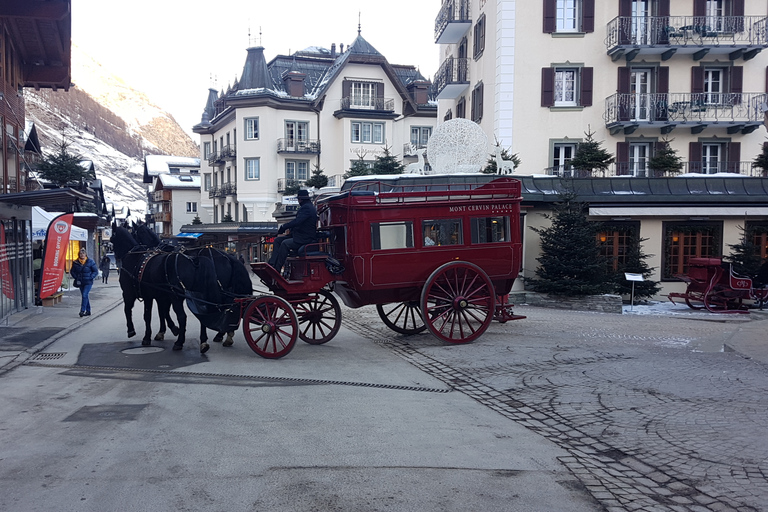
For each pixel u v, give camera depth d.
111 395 8.05
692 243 22.00
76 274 17.27
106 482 5.07
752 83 29.25
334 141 56.59
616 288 20.86
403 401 7.88
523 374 9.43
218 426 6.67
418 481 5.12
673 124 28.27
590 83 28.61
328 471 5.34
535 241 21.30
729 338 12.15
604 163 23.42
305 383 8.85
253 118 55.06
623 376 9.11
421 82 58.59
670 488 5.02
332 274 11.47
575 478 5.24
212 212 70.12
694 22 28.84
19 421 6.86
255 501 4.71
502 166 21.98
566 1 28.78
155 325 15.31
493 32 29.30
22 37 21.80
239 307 10.98
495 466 5.51
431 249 11.75
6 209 15.89
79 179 40.72
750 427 6.53
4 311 16.28
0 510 4.53
